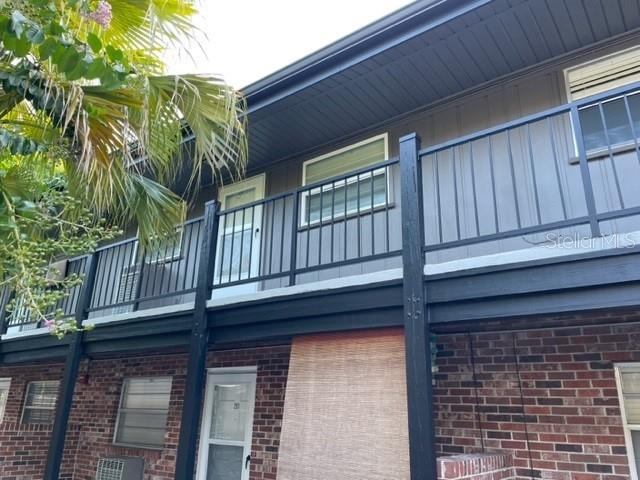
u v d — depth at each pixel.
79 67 2.38
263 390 5.20
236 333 4.06
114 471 5.62
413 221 3.14
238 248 6.41
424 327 2.90
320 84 4.92
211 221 4.53
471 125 4.79
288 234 5.85
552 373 3.61
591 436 3.35
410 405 2.77
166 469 5.54
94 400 6.78
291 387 3.59
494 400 3.78
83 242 3.11
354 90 5.01
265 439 4.99
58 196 3.21
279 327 3.80
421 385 2.77
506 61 4.55
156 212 4.02
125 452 6.05
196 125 3.46
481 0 3.94
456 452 3.81
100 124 3.09
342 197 5.51
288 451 3.39
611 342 3.44
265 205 6.25
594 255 2.55
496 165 4.41
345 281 3.44
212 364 5.77
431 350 3.14
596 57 4.25
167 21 3.23
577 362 3.53
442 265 3.00
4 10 2.25
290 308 3.72
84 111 2.87
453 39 4.32
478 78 4.78
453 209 4.55
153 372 6.23
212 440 5.49
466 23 4.14
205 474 5.40
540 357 3.69
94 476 6.32
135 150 3.56
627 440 3.24
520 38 4.28
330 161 5.86
